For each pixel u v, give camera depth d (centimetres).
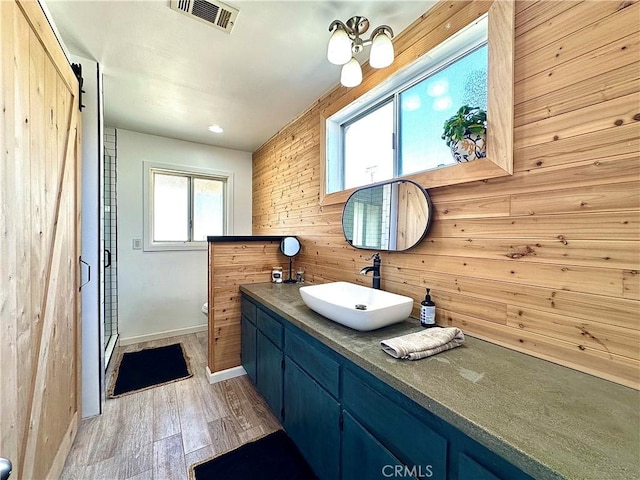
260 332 193
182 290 339
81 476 138
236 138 326
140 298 315
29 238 101
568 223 90
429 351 98
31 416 105
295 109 249
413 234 143
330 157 215
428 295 130
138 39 159
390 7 137
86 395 182
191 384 224
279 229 302
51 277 124
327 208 219
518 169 102
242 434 169
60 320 136
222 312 229
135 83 206
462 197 123
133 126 291
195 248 346
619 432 60
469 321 120
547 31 94
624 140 78
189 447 158
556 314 93
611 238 81
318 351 126
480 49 127
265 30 152
